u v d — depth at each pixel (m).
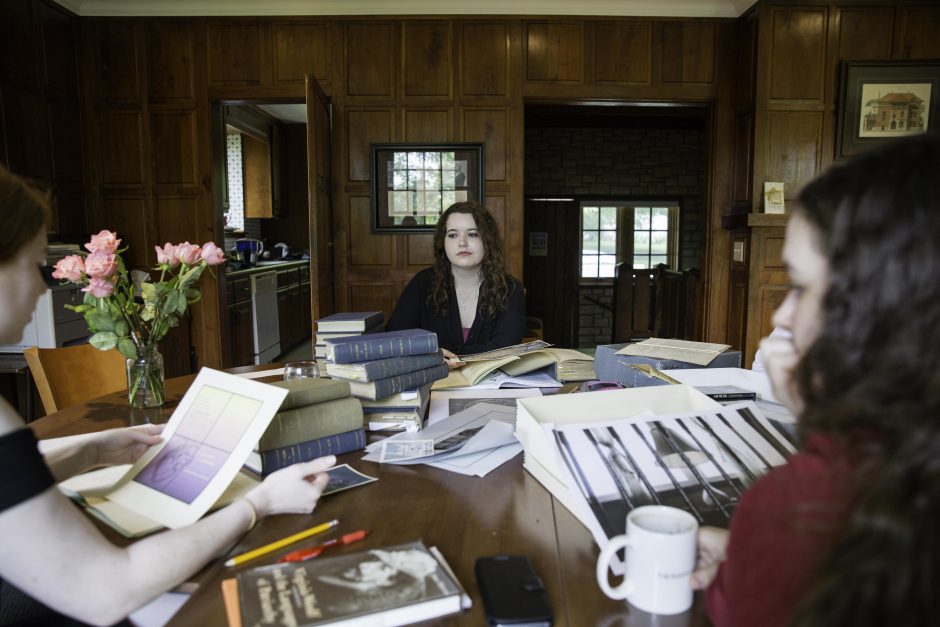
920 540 0.36
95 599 0.61
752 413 0.97
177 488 0.88
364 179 4.47
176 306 1.50
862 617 0.38
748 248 4.30
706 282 4.62
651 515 0.68
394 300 4.54
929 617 0.36
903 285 0.39
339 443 1.09
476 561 0.71
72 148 4.34
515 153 4.43
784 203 4.23
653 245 8.12
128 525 0.81
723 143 4.50
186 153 4.43
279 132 7.47
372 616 0.59
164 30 4.36
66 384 1.83
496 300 2.24
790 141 4.23
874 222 0.40
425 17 4.35
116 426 1.35
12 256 0.66
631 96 4.43
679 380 1.36
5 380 3.40
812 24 4.18
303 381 1.15
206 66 4.38
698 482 0.79
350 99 4.40
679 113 6.42
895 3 4.18
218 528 0.72
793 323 0.48
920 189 0.39
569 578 0.69
